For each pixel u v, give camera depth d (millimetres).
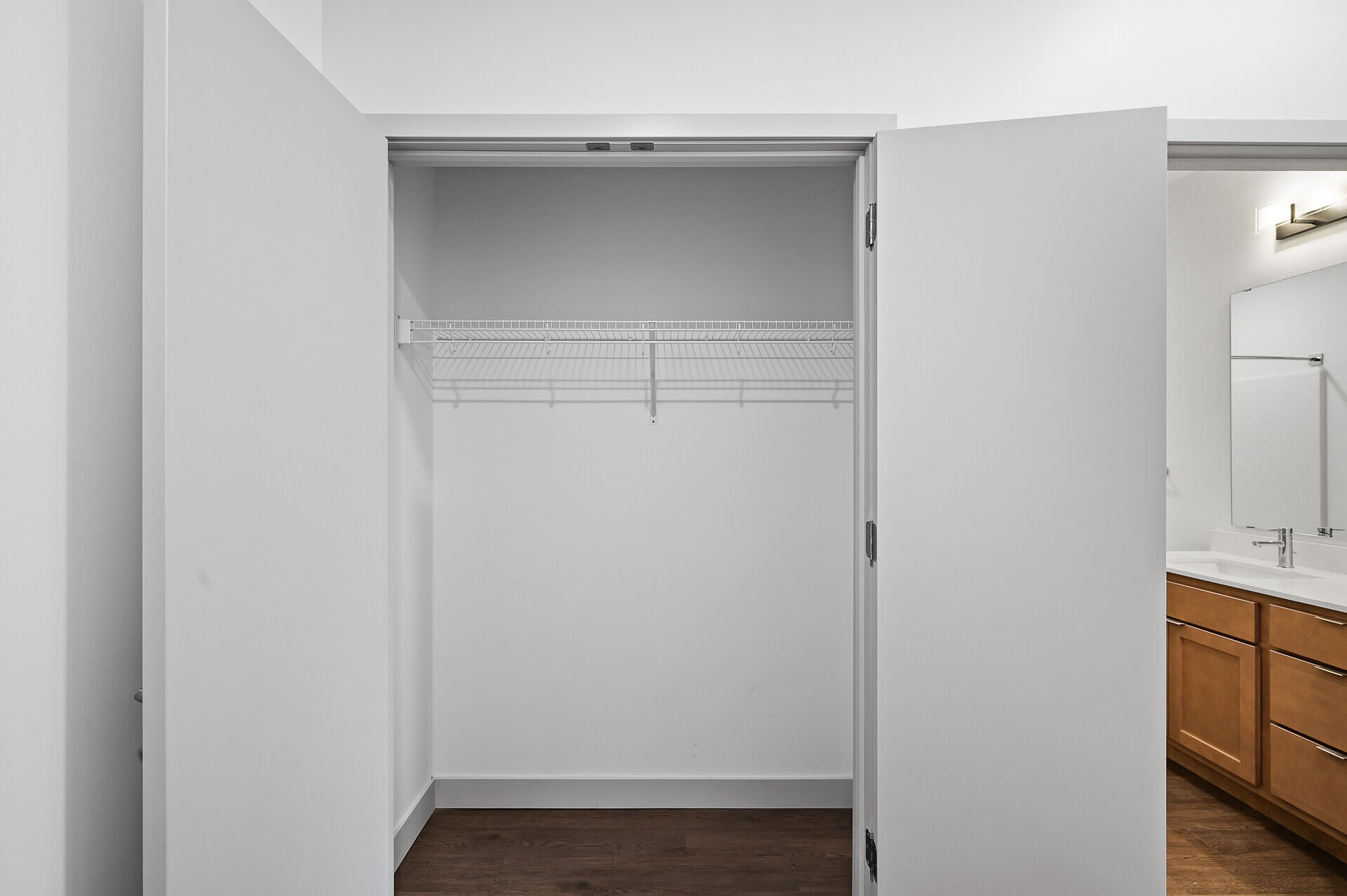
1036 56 1770
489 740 2637
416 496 2438
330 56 1793
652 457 2648
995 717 1686
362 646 1640
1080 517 1654
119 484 1141
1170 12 1752
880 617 1717
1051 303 1653
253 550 1248
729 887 2105
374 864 1684
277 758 1320
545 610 2646
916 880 1715
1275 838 2398
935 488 1698
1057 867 1670
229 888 1183
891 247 1712
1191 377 3279
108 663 1120
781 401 2652
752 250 2678
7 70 929
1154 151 1616
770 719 2646
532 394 2646
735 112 1791
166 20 1031
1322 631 2244
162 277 1036
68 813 1040
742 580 2648
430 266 2613
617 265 2682
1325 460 2678
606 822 2510
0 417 923
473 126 1785
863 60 1783
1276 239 2885
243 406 1220
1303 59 1740
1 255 923
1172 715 2963
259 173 1270
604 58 1791
